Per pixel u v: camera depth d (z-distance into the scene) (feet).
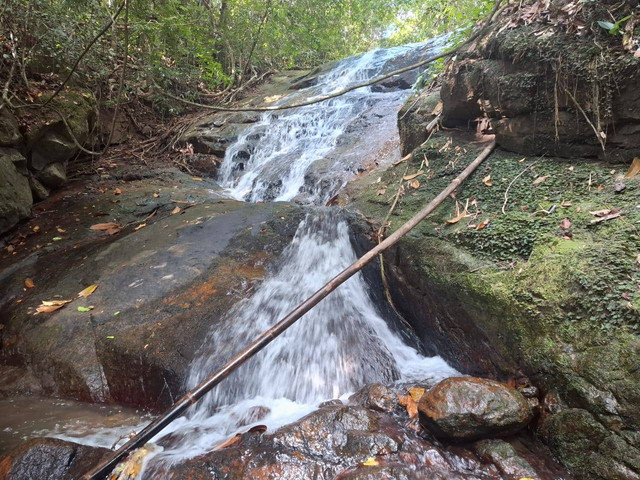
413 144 14.96
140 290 11.74
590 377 6.07
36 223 16.52
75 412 9.04
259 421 8.11
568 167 9.55
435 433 6.75
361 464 6.35
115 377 9.57
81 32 18.43
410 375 9.19
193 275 12.21
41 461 7.00
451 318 8.73
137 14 21.40
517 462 6.10
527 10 10.84
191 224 14.98
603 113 8.66
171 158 24.25
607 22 8.26
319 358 9.78
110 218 16.81
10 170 15.55
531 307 7.07
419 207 10.98
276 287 11.75
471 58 12.07
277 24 35.68
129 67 24.29
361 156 18.57
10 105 15.60
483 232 8.84
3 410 9.02
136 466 6.91
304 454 6.63
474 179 10.64
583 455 5.90
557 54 9.29
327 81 31.89
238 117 26.81
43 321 10.99
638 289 6.26
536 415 6.64
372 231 11.27
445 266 8.80
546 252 7.63
